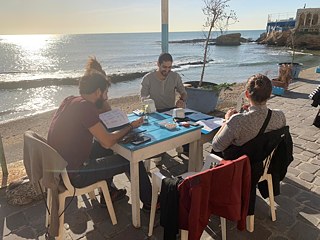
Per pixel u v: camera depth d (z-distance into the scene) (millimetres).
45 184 1793
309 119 5129
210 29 5926
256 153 1934
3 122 6297
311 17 42500
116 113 2365
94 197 2686
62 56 39094
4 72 20828
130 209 2547
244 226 1889
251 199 1998
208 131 2471
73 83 14711
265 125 1927
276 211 2482
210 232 2238
